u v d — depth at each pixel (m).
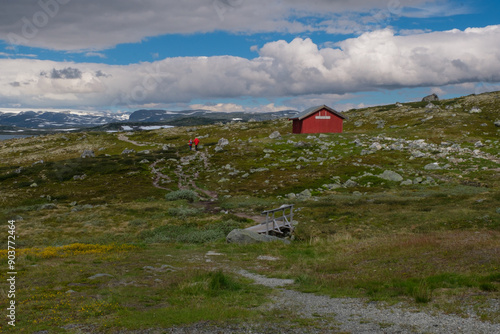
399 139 82.75
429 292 12.03
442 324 9.44
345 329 9.55
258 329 9.67
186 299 12.72
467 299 11.12
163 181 67.56
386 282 14.32
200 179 68.50
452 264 15.42
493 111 116.94
